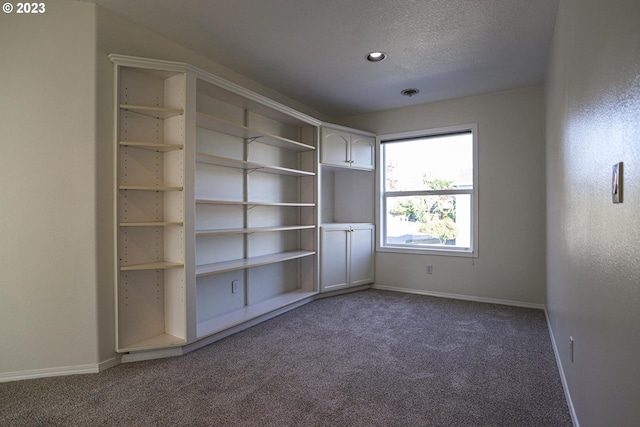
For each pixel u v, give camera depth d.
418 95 4.02
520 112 3.78
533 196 3.72
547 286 3.26
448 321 3.25
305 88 3.80
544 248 3.65
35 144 2.12
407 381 2.10
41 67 2.13
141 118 2.45
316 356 2.46
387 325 3.14
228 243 3.25
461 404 1.85
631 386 0.89
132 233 2.42
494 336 2.86
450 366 2.30
